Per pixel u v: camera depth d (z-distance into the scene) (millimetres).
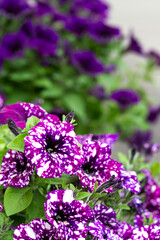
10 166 1164
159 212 1498
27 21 3621
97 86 3928
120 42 4039
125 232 1234
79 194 1137
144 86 6195
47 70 3766
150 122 4336
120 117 4062
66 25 3836
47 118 1162
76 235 1050
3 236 1136
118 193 1307
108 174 1202
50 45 3539
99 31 3854
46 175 1065
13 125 1165
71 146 1123
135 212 1460
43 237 1083
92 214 1097
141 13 12219
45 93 3623
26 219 1190
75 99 3730
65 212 1070
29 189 1175
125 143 2908
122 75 4602
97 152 1211
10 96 3689
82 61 3602
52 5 4328
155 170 1958
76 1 4148
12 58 3488
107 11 4254
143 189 1483
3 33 3889
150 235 1179
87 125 3867
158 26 10594
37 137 1093
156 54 4352
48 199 1050
